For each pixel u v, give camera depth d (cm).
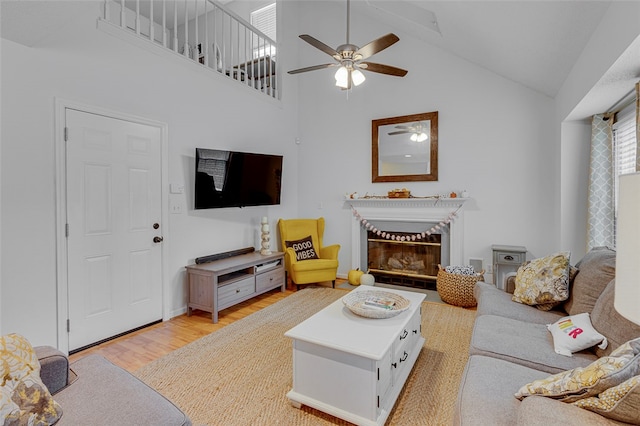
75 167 260
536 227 376
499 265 381
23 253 232
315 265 429
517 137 382
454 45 379
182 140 346
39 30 210
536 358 162
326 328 195
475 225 405
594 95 242
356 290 268
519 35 267
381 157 459
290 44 511
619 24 179
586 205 323
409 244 459
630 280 78
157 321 325
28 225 234
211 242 384
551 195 367
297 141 525
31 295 237
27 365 119
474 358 165
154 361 246
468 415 119
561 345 168
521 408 107
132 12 532
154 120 317
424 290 432
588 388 102
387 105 456
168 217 334
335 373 177
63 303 254
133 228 303
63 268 254
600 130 290
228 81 400
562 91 322
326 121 504
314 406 182
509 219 388
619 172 285
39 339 241
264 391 208
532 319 217
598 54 212
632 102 252
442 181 423
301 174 526
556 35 241
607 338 158
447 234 423
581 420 95
